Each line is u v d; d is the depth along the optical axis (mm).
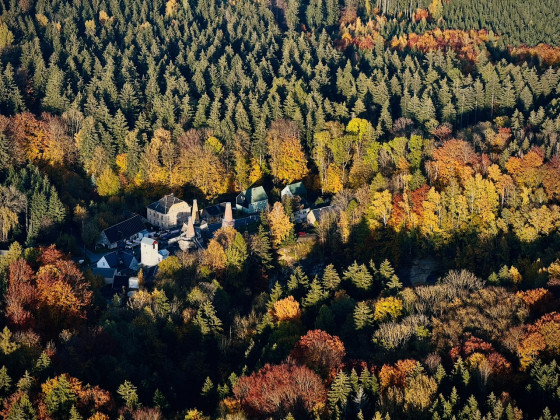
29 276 158125
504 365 119625
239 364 143125
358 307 146250
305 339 132375
